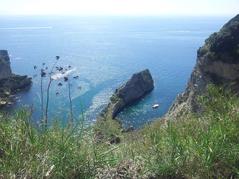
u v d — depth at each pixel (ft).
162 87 363.56
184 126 24.72
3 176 16.47
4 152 18.26
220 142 20.01
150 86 338.54
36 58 570.05
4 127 18.85
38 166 16.97
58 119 20.71
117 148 22.29
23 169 16.88
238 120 23.48
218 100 27.61
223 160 19.61
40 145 18.20
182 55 653.71
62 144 18.04
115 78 412.98
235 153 19.88
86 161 18.54
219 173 19.38
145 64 540.52
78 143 19.38
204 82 142.41
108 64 530.68
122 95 301.84
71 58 584.81
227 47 140.56
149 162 19.44
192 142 20.36
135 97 312.29
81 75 410.93
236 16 152.56
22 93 284.20
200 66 147.54
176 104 147.23
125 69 489.26
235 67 133.90
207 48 148.66
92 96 305.94
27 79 309.01
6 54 354.33
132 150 21.47
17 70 464.24
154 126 32.30
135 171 19.10
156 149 20.29
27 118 19.69
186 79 410.11
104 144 21.40
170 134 21.21
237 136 21.26
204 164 19.21
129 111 290.15
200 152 19.56
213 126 22.21
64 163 17.66
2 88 281.54
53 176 17.08
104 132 24.84
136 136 29.30
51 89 222.48
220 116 24.79
